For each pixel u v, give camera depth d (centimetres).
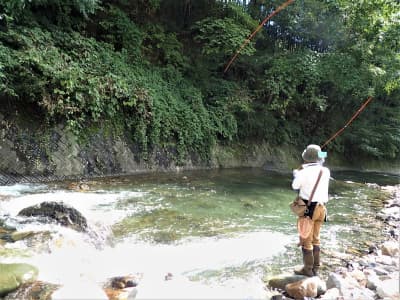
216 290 316
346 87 1405
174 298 293
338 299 302
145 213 553
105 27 1051
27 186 677
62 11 961
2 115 718
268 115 1440
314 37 1529
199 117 1159
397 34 1434
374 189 1036
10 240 378
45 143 766
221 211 611
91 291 290
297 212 360
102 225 445
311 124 1675
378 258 435
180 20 1428
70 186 703
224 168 1236
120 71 957
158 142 1014
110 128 906
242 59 1377
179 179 915
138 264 362
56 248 367
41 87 726
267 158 1421
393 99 1903
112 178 843
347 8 1495
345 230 564
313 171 356
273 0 1445
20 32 774
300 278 336
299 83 1388
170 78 1180
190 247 423
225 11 1366
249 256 411
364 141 1738
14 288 276
